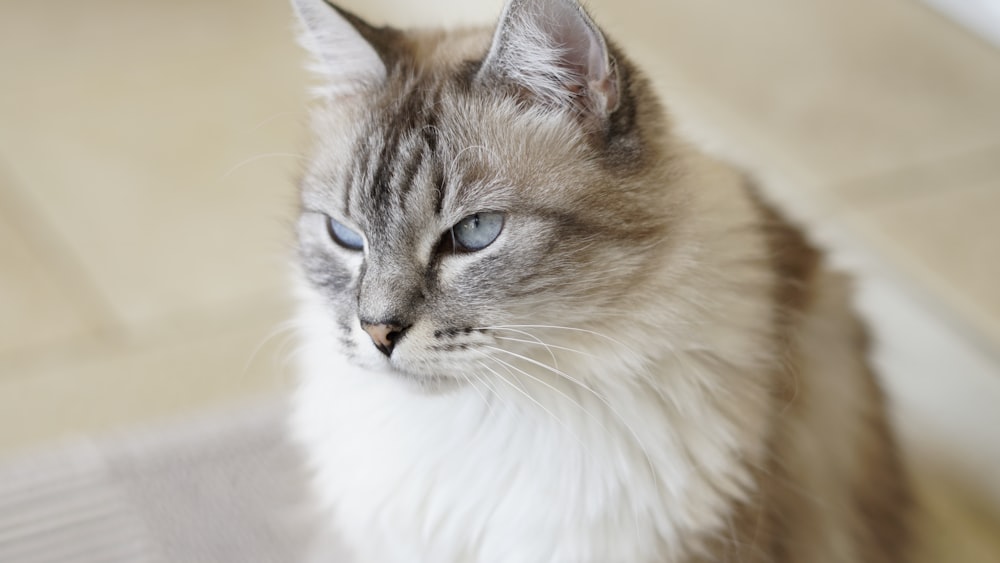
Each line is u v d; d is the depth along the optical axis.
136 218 1.33
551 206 0.88
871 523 1.00
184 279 1.26
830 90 1.30
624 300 0.89
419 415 0.92
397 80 0.92
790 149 1.23
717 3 1.46
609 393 0.90
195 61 1.62
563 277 0.88
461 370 0.89
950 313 1.12
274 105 1.52
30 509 1.08
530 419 0.91
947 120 1.27
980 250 1.16
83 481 1.10
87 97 1.54
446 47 0.94
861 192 1.20
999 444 1.08
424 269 0.88
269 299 1.24
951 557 1.06
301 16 0.93
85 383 1.18
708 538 0.92
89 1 1.75
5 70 1.60
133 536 1.07
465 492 0.92
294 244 0.95
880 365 1.07
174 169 1.41
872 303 1.13
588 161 0.89
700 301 0.90
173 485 1.10
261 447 1.13
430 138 0.89
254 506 1.09
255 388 1.17
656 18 1.40
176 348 1.21
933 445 1.12
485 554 0.93
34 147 1.45
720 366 0.91
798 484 0.95
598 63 0.88
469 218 0.88
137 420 1.15
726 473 0.91
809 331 0.97
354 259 0.91
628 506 0.91
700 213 0.91
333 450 0.96
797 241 0.98
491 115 0.89
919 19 1.44
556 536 0.91
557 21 0.88
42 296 1.25
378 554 0.96
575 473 0.91
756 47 1.37
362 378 0.94
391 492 0.94
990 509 1.10
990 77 1.33
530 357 0.90
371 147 0.90
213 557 1.06
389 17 1.57
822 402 0.97
